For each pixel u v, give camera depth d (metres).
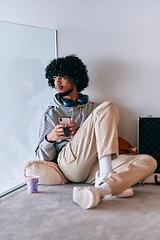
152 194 1.81
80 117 2.28
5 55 2.17
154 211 1.49
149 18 2.53
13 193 1.96
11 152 2.21
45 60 2.61
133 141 2.62
